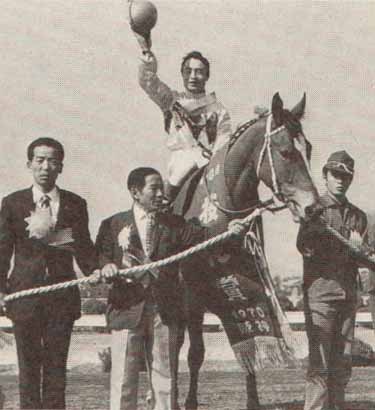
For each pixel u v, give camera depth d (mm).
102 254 5793
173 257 5578
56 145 5879
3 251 5738
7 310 5730
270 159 5633
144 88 6664
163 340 5664
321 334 6059
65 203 5871
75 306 5777
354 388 6953
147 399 6078
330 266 6102
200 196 5969
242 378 7352
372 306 6430
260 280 5684
